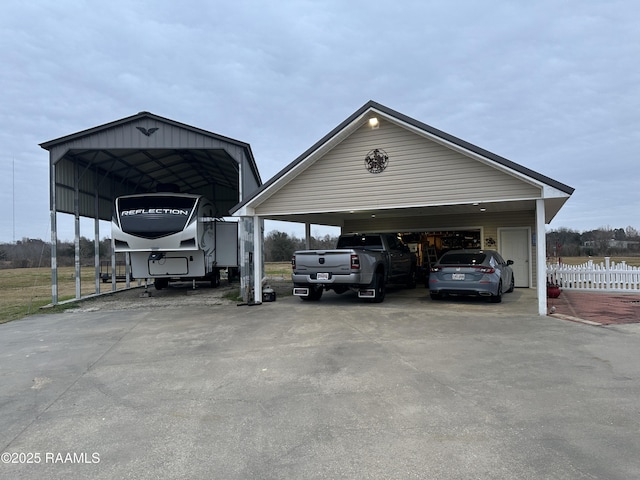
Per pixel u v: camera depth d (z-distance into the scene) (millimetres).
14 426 3908
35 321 10391
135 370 5680
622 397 4289
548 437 3438
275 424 3820
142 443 3508
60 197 13539
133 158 15859
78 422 3973
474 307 10398
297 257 11414
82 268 40406
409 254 15242
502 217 15766
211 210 16578
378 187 10969
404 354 6051
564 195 8961
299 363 5766
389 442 3416
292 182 11922
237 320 9414
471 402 4219
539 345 6457
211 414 4090
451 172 10180
